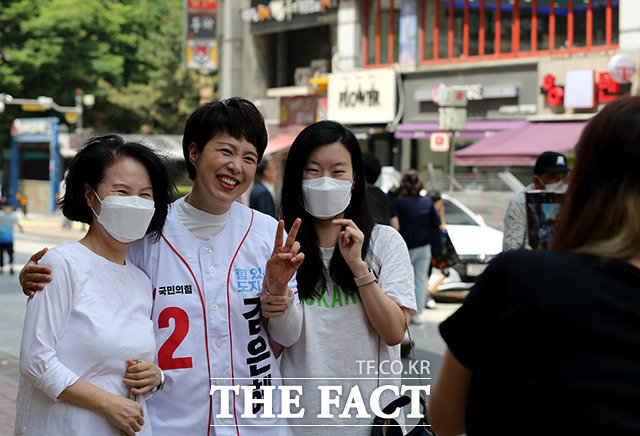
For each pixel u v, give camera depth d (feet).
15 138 133.49
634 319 5.70
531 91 62.23
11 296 43.83
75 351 8.77
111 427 8.81
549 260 6.00
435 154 69.36
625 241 5.82
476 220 43.55
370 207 11.07
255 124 9.88
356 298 10.37
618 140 5.92
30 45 129.29
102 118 141.18
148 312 9.48
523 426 5.87
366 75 71.87
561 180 19.12
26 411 8.91
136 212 9.04
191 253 9.86
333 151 10.40
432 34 69.15
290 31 82.43
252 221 10.34
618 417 5.49
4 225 55.16
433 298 42.37
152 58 137.80
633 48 56.34
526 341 5.90
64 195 9.40
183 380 9.53
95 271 9.03
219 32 87.40
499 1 64.85
